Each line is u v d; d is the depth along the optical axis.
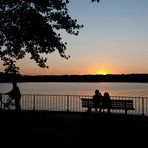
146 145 12.06
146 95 56.56
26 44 18.69
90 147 11.77
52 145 12.12
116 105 17.64
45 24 17.77
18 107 19.39
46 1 17.58
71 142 12.66
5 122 17.08
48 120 17.62
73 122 16.80
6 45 18.50
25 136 13.80
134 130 14.75
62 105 40.16
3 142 12.69
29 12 17.39
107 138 13.50
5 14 17.28
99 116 15.62
